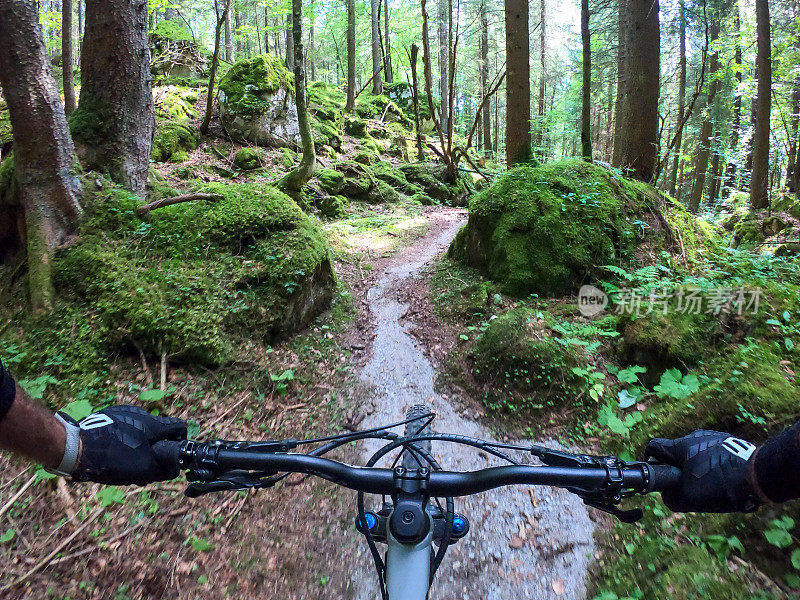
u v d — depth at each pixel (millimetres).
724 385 3887
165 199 6211
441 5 29062
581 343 5117
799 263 6648
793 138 18594
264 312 5543
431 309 6789
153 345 4758
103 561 3008
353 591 3135
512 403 4910
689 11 11031
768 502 946
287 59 28250
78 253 5215
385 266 8758
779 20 19312
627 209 7328
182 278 5383
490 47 33656
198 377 4766
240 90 13961
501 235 6938
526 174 7594
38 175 5199
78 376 4359
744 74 21047
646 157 9188
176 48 17781
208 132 13703
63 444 980
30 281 5016
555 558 3348
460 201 17297
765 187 14477
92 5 6199
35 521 3170
